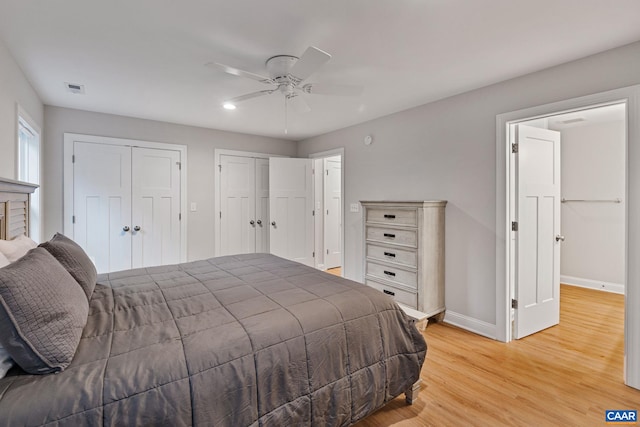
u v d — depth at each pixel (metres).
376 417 1.79
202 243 4.50
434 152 3.26
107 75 2.58
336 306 1.65
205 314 1.49
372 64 2.37
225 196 4.69
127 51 2.16
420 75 2.57
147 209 4.06
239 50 2.14
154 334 1.28
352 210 4.32
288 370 1.36
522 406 1.88
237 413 1.20
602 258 4.27
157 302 1.64
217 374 1.17
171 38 1.99
